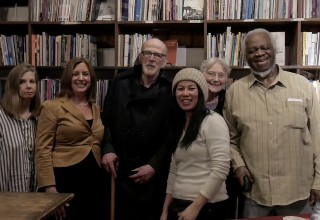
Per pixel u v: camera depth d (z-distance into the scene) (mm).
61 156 2109
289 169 1876
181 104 1745
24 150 2111
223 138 1679
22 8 3322
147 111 2189
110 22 2902
